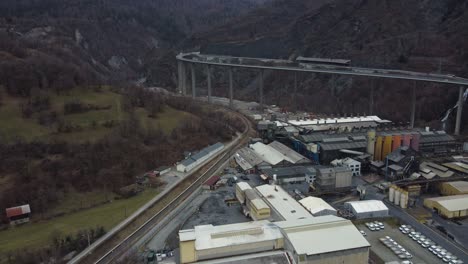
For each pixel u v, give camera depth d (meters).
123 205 96.31
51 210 92.69
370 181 109.00
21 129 114.69
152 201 97.69
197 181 111.38
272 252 68.31
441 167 110.94
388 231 81.81
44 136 113.56
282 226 72.06
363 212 86.25
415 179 104.56
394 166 108.12
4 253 73.62
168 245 77.62
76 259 72.19
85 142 114.44
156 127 140.00
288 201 88.81
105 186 104.38
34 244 76.81
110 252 75.00
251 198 87.62
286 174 108.81
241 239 68.06
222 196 101.19
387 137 121.94
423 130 141.12
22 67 140.12
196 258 66.12
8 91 132.75
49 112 126.81
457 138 142.00
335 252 66.12
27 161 101.88
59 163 104.00
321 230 70.88
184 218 89.00
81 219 89.00
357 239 68.69
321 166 118.06
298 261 65.31
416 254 73.00
